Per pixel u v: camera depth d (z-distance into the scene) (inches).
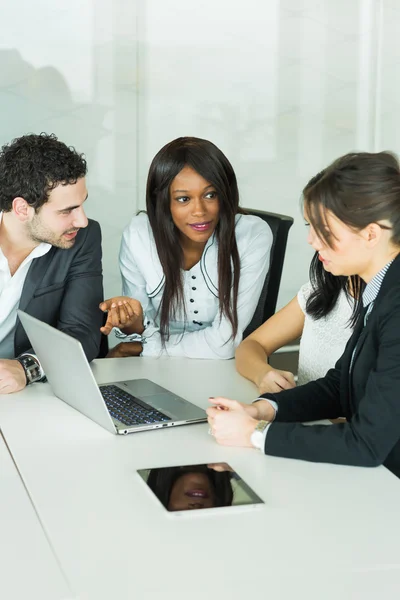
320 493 53.8
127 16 144.7
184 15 147.4
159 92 149.0
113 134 148.3
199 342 90.4
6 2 138.6
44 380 79.0
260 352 83.5
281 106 155.6
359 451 57.6
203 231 89.3
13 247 84.4
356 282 73.5
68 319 86.7
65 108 144.9
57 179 78.8
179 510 50.4
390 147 162.7
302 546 46.8
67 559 45.1
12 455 60.3
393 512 51.3
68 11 141.8
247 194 157.3
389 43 158.1
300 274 162.6
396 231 57.5
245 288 93.4
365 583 43.1
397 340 57.8
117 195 150.6
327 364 81.3
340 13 154.9
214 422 62.3
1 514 50.7
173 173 87.7
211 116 152.4
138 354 94.6
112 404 71.2
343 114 159.3
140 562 44.8
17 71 141.4
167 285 93.2
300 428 60.0
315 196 57.3
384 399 57.2
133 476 56.3
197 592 42.0
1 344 88.4
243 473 56.8
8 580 43.0
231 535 48.0
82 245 87.5
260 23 151.3
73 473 56.9
